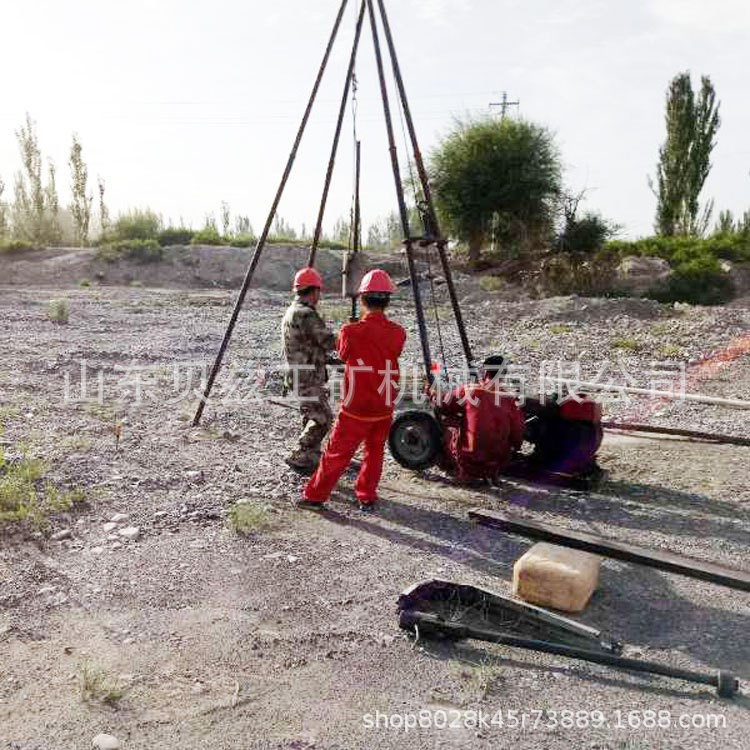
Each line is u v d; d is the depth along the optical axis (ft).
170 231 121.19
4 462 21.94
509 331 55.47
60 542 17.81
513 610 14.66
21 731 11.23
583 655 13.43
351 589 16.10
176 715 11.73
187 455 24.72
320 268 98.89
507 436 21.68
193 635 14.05
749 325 55.47
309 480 21.93
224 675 12.85
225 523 19.38
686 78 121.08
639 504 21.65
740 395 36.47
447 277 24.12
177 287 93.61
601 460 25.84
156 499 20.80
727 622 14.99
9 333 46.70
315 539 18.71
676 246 97.96
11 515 18.58
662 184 124.16
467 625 14.57
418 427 23.31
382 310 20.22
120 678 12.62
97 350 41.75
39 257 100.01
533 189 99.19
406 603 14.74
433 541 18.78
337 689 12.56
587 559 15.98
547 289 82.33
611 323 58.13
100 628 14.21
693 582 16.74
